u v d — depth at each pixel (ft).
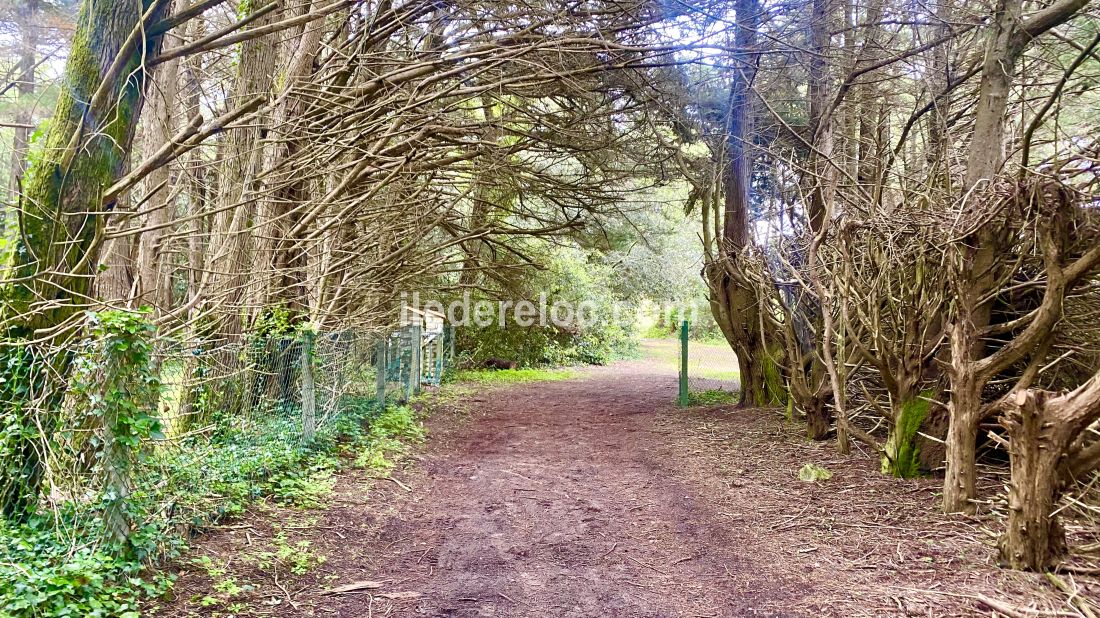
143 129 34.55
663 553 14.65
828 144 26.63
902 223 18.39
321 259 27.12
